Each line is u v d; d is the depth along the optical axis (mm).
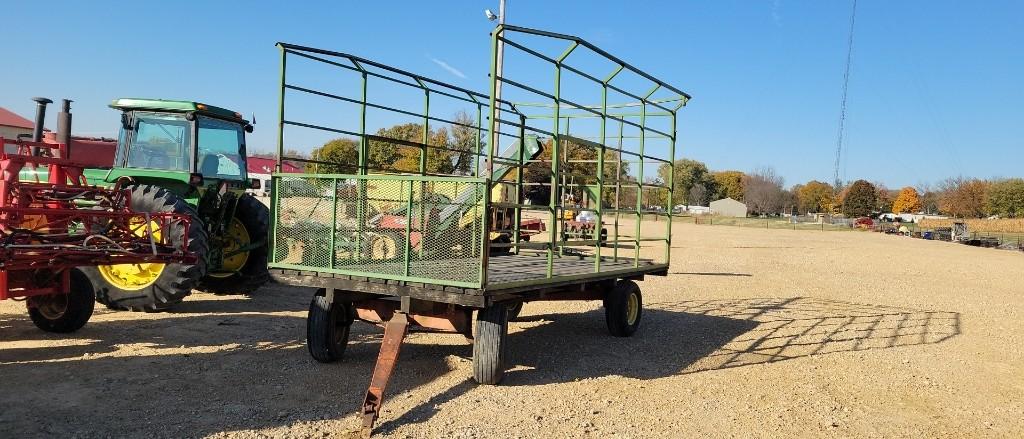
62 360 6043
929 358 7672
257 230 10016
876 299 12766
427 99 8203
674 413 5336
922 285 15562
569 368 6605
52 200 6355
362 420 4555
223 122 10195
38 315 7027
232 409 4918
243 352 6629
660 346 7840
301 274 6105
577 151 9969
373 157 10469
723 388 6121
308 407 5043
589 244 6891
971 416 5621
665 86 7746
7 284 6168
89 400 4984
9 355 6148
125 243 6309
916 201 114000
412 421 4844
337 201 5965
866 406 5762
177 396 5168
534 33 5520
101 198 6863
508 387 5812
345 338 6527
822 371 6895
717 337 8523
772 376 6625
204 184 9523
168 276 8047
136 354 6375
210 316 8398
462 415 5016
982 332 9539
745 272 17125
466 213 5402
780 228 58375
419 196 5680
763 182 112000
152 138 9578
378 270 5734
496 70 5254
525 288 5711
